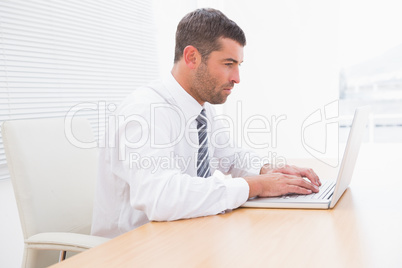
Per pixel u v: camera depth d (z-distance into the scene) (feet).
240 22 11.02
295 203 3.15
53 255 3.81
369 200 3.35
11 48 5.86
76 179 4.39
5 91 5.75
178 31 3.95
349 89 15.75
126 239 2.55
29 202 3.79
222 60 3.73
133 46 8.65
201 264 2.03
